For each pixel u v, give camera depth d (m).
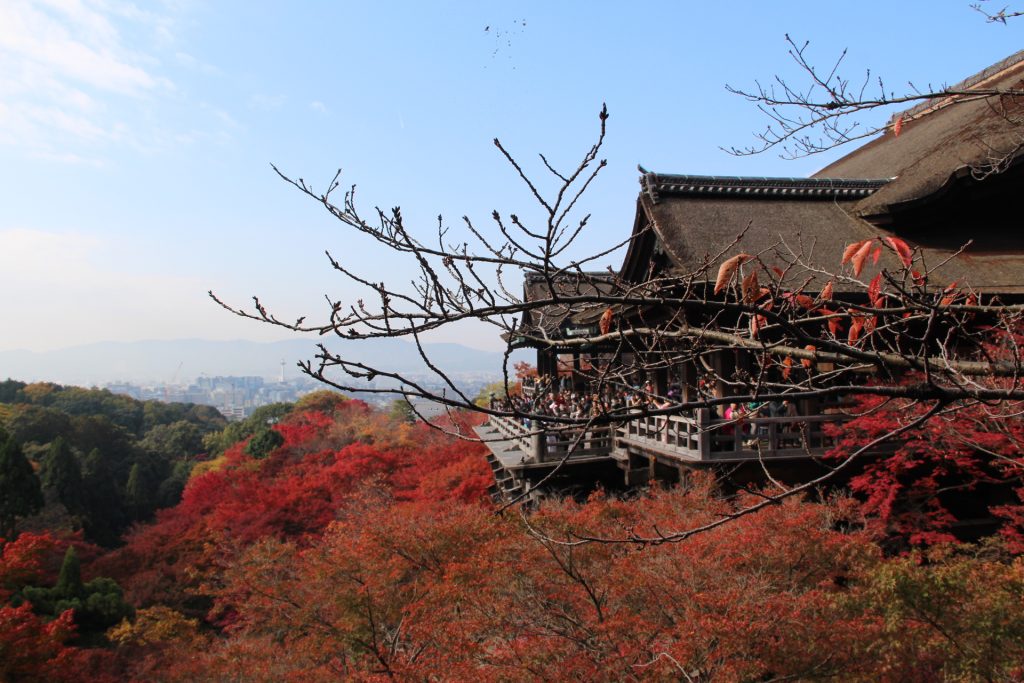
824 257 12.46
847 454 10.34
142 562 31.59
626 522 10.59
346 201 2.71
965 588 7.42
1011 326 3.20
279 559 15.23
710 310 2.95
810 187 15.12
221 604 22.23
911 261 3.02
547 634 7.79
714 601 7.50
